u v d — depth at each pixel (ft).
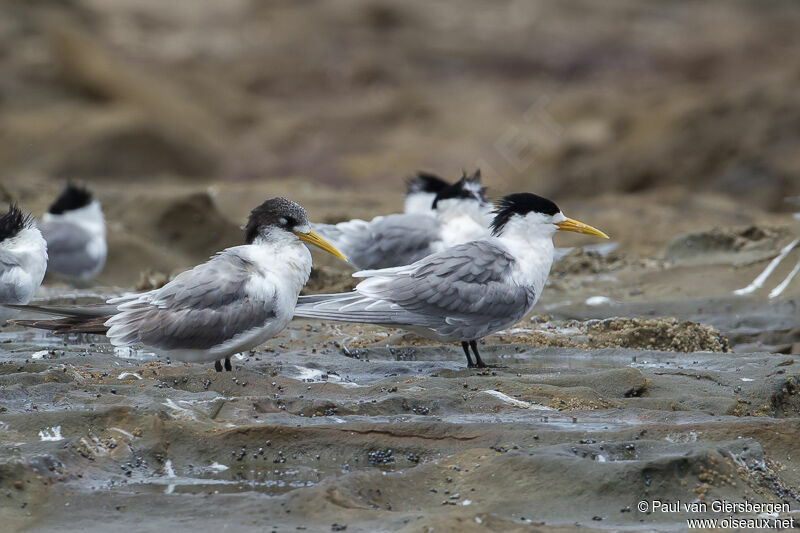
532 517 23.73
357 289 36.63
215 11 202.39
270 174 128.26
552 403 31.42
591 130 124.57
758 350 43.88
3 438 27.30
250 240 35.32
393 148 138.72
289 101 165.68
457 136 142.20
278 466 27.12
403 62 180.14
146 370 34.35
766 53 161.07
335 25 197.26
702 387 33.73
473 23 199.31
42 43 145.48
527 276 37.40
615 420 29.71
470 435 27.81
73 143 117.70
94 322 33.63
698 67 162.20
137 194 75.00
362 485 24.66
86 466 26.14
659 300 49.88
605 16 200.44
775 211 97.55
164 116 132.26
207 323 33.19
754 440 26.71
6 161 115.96
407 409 30.60
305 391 32.19
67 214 61.31
